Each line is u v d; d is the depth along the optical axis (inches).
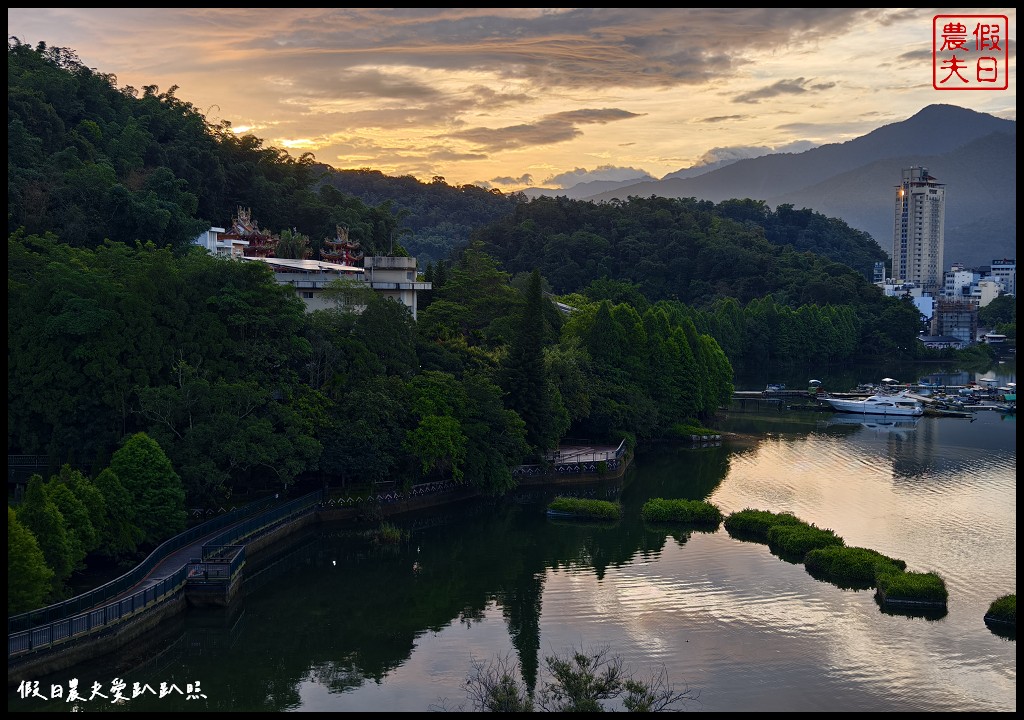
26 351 3978.8
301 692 2837.1
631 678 2908.5
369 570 3988.7
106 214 5433.1
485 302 6899.6
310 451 4227.4
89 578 3344.0
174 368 4074.8
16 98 5994.1
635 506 5073.8
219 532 3882.9
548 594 3695.9
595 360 6752.0
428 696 2807.6
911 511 4857.3
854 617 3447.3
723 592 3715.6
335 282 5246.1
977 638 3267.7
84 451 3912.4
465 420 4975.4
